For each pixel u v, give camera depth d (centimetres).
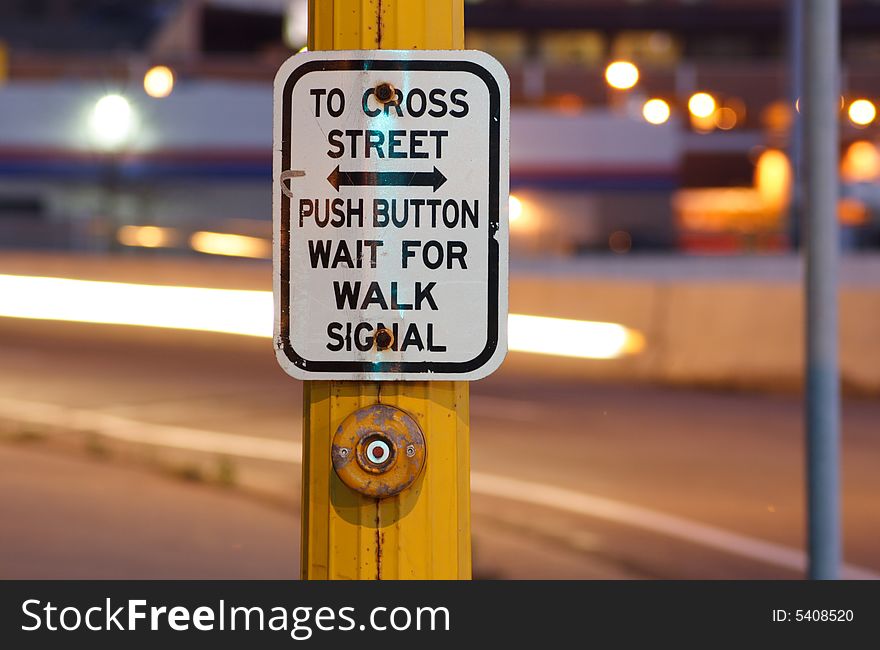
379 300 315
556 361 2189
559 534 1037
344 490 319
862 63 7425
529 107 5994
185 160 5122
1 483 1105
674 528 1062
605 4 7550
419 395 318
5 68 5431
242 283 2367
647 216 5384
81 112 5066
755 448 1460
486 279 315
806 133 648
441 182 314
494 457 1350
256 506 1076
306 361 317
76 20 9606
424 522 318
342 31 317
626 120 5241
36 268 2584
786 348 2044
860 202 5112
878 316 2000
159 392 1711
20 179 5069
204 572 833
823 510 664
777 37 7588
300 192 316
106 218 4775
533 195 5316
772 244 5688
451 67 315
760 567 949
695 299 2108
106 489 1105
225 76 5672
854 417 1769
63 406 1564
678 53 7612
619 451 1406
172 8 9156
